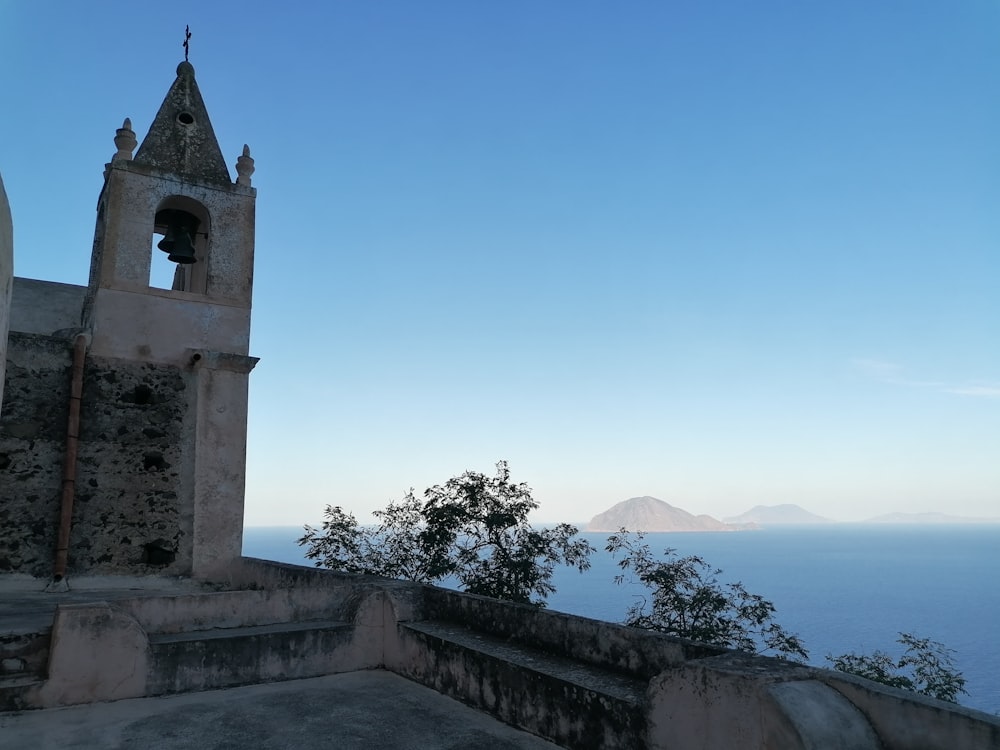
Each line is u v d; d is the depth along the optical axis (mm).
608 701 4742
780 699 3611
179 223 12281
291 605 7801
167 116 12219
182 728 5398
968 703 41750
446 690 6457
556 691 5199
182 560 10609
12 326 12414
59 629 5961
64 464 10078
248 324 11828
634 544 15820
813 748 3400
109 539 10234
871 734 3629
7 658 6062
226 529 10930
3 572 9555
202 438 10969
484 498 15953
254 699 6246
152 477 10688
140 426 10758
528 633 6387
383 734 5336
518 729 5492
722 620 14133
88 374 10531
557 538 16188
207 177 12039
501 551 15727
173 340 11219
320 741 5152
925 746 3416
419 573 15758
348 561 15859
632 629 5418
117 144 11336
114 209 11086
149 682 6242
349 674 7238
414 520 16203
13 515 9766
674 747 4203
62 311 13016
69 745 4988
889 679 13328
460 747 5070
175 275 14062
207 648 6559
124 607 6781
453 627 7242
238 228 12094
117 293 10898
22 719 5531
